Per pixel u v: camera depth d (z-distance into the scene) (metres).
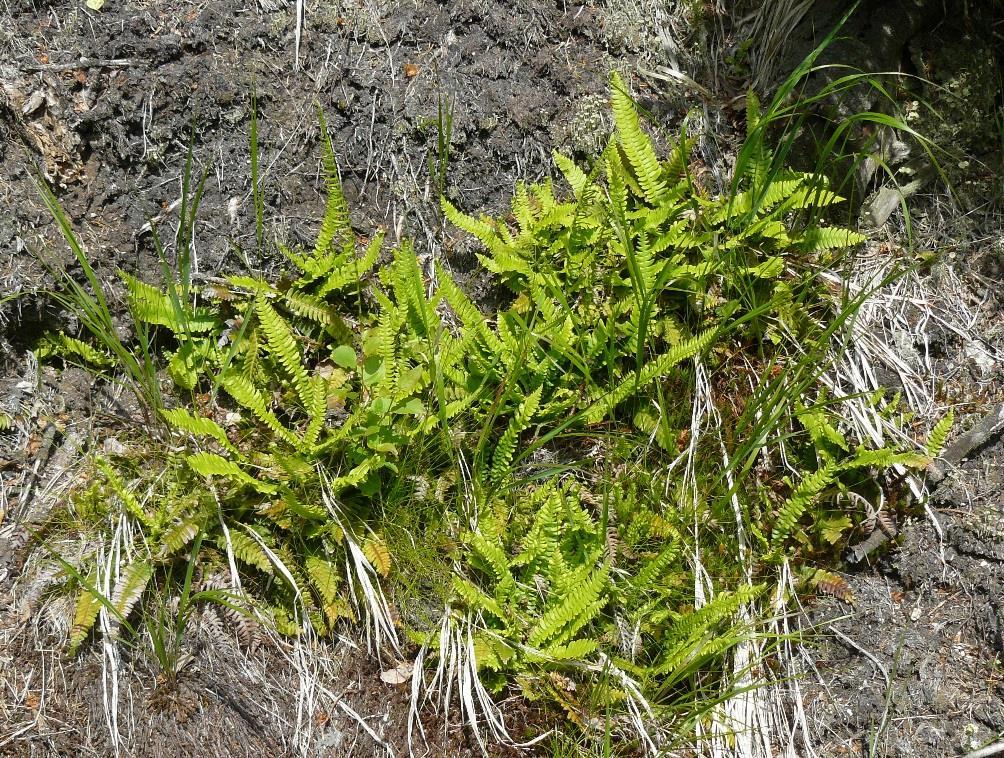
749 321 1.62
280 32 1.60
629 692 1.49
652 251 1.56
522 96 1.64
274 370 1.54
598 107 1.66
